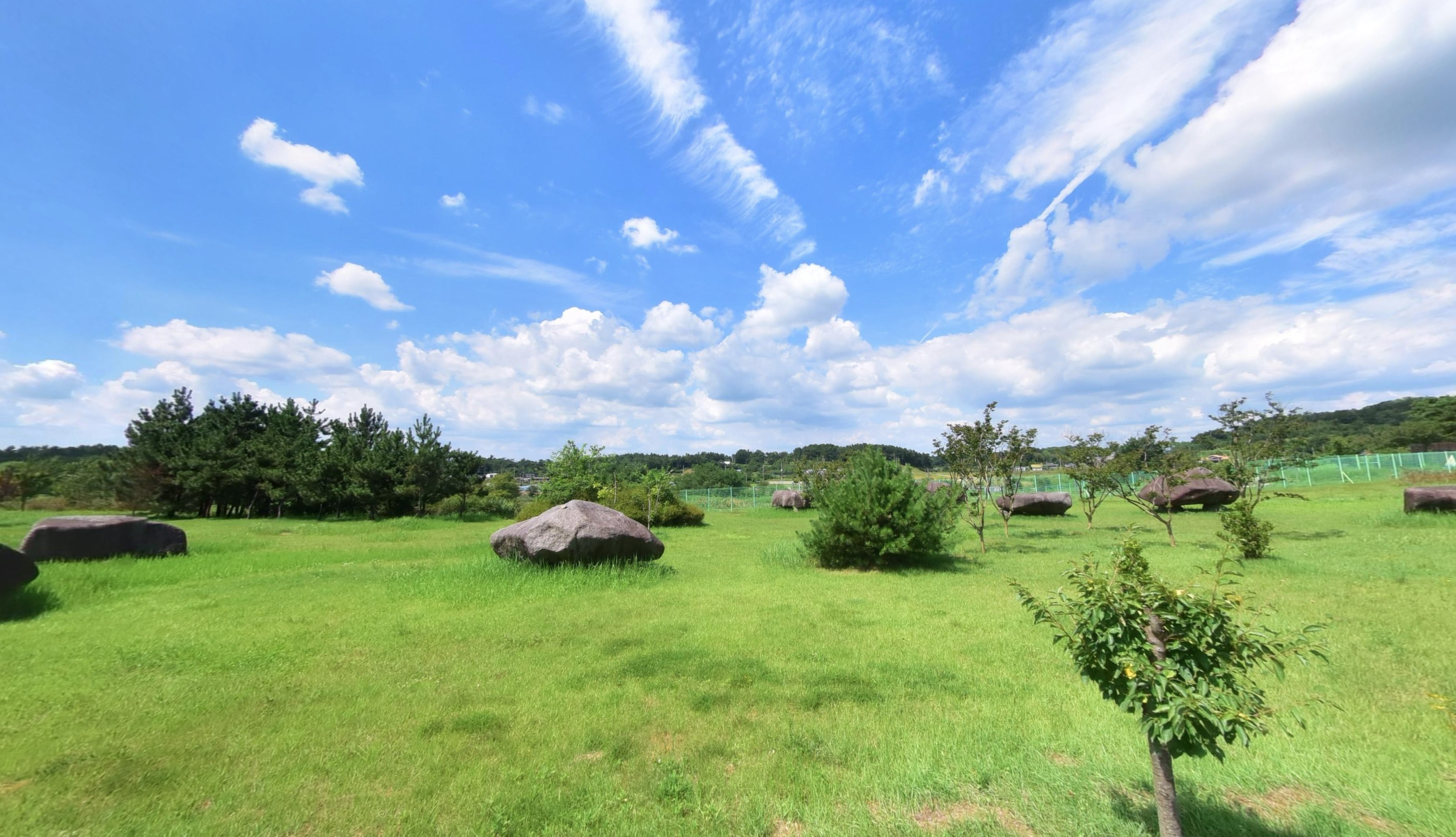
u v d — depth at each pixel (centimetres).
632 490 2562
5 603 823
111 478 3309
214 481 3141
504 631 713
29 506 3647
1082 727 417
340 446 3422
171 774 373
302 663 593
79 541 1277
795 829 312
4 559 827
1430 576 851
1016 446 1497
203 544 1652
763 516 3241
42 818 326
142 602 899
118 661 602
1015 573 1088
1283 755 366
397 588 973
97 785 361
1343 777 340
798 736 412
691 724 439
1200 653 252
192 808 338
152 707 479
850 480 1254
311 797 347
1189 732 234
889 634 678
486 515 3259
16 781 369
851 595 916
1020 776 353
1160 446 1512
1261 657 256
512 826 312
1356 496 2342
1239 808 313
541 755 395
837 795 338
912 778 351
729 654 606
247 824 321
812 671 549
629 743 410
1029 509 2419
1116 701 267
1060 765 369
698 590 968
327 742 416
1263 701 265
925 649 615
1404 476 2780
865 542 1165
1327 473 3167
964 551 1416
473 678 546
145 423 3516
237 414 3791
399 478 3094
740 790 345
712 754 392
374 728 440
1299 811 308
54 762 389
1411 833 289
